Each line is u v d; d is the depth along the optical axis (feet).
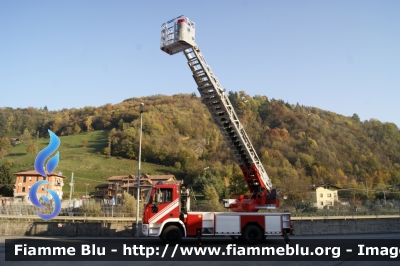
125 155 382.42
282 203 120.78
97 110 580.71
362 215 111.04
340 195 256.73
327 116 533.14
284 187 204.03
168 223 52.95
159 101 611.47
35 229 78.28
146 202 53.47
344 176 320.29
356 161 370.32
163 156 363.97
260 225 54.60
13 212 100.27
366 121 526.98
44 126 546.26
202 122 498.28
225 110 62.75
